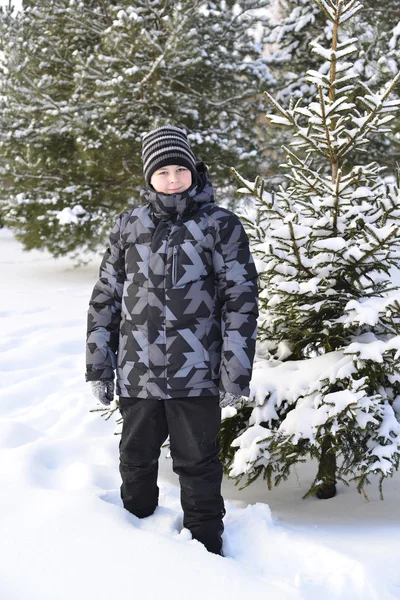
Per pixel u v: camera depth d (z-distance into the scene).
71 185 10.58
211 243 1.81
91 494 1.97
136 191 10.52
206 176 1.92
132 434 1.89
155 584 1.46
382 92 2.32
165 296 1.79
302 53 11.55
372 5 10.52
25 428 3.17
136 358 1.81
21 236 10.56
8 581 1.47
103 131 9.52
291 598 1.42
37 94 9.97
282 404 2.43
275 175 10.83
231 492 2.70
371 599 1.53
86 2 10.78
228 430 2.47
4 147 10.56
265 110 11.46
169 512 2.03
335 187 2.29
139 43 9.23
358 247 2.23
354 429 2.23
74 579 1.47
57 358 4.82
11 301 7.32
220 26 10.86
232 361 1.73
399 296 2.14
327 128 2.38
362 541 1.97
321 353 2.81
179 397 1.79
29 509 1.81
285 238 2.21
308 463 3.03
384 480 2.78
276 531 1.90
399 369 2.22
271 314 2.52
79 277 10.26
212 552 1.77
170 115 9.61
